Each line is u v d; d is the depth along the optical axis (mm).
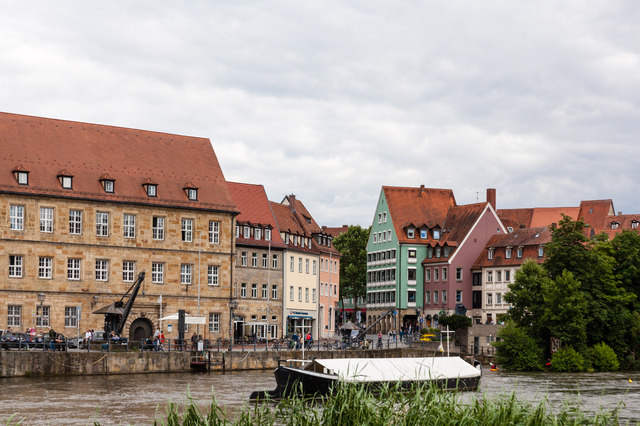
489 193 141000
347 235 162000
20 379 65750
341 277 159500
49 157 86938
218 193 95562
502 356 90938
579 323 90000
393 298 138375
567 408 27281
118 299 87562
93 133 92438
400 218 139625
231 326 91125
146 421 45188
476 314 131375
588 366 89062
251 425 26203
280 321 109688
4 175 82938
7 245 82188
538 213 153500
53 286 84250
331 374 55625
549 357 92375
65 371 68688
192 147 98812
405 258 137500
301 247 117062
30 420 45219
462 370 62625
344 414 25438
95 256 86688
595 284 94250
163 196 91375
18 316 82562
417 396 25672
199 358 76000
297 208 126375
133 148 93938
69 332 84875
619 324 93625
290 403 26859
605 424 26406
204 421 26172
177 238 91625
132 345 76375
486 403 26453
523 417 25797
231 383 65188
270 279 108562
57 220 84812
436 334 102812
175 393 57656
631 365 92750
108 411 48781
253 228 107125
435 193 144750
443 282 133375
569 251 95000
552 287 91938
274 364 80750
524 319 95062
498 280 128000
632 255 96750
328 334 125562
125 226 88750
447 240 135750
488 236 135000
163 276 90500
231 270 94812
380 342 96500
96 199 86750
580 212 149875
